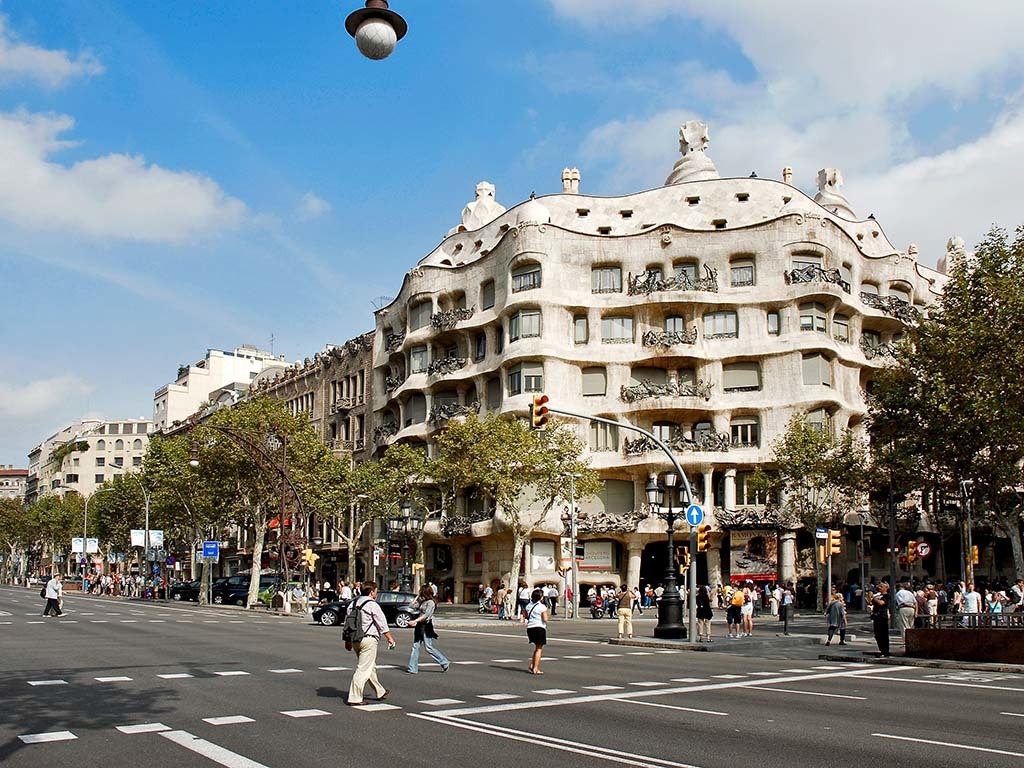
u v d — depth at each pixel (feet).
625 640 102.37
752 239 200.03
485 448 161.07
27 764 34.32
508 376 201.16
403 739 39.09
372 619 50.06
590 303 201.67
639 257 202.90
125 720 43.98
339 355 273.13
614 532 191.93
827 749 37.76
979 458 122.42
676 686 59.57
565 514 184.96
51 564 476.13
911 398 127.34
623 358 199.41
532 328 199.21
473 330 215.10
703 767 34.01
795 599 183.73
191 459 195.31
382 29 27.48
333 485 198.08
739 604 111.75
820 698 54.24
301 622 144.97
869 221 234.38
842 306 199.72
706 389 195.83
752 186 215.72
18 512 449.06
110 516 323.37
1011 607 110.63
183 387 413.39
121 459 543.80
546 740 39.01
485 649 90.27
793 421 173.88
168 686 56.95
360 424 260.83
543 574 195.42
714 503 193.57
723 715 46.73
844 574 199.11
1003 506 128.77
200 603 222.89
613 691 56.03
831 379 195.00
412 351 229.04
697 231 201.46
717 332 199.93
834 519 171.63
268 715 45.44
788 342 193.06
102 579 326.03
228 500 209.67
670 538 106.32
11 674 63.62
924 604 97.60
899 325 212.23
